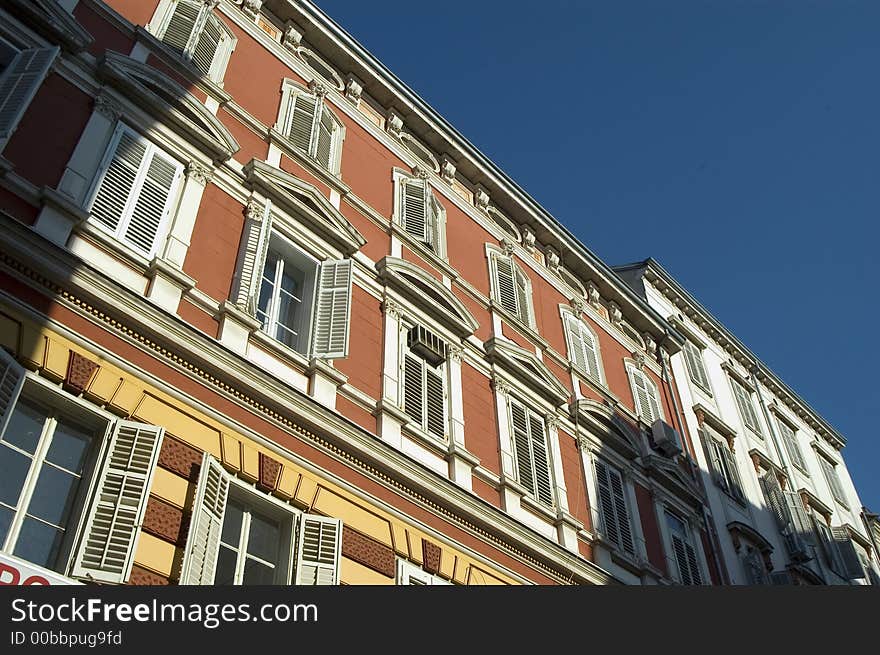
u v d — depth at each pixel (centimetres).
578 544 1579
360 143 1778
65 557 850
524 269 2078
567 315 2097
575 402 1831
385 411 1334
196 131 1326
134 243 1145
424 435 1386
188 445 1016
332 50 1864
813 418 3331
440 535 1277
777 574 2222
